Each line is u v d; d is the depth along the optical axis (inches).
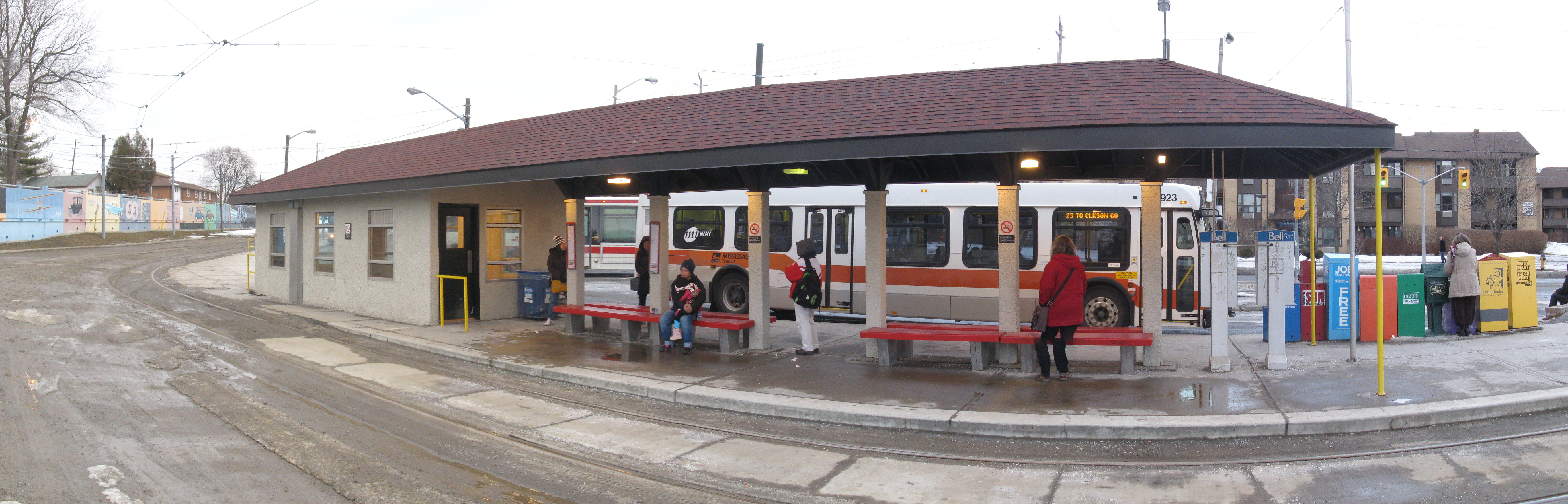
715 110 420.5
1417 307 430.3
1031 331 377.7
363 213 592.4
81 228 1859.0
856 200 580.1
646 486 221.9
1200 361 373.7
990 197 540.1
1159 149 289.0
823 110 374.9
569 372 365.4
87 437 256.5
